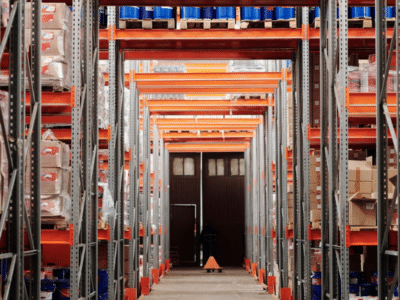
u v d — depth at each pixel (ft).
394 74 24.90
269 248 52.70
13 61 16.51
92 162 26.66
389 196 24.70
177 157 92.12
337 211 25.36
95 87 27.43
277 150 43.37
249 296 47.65
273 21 32.27
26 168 21.68
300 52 32.50
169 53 35.42
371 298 25.68
